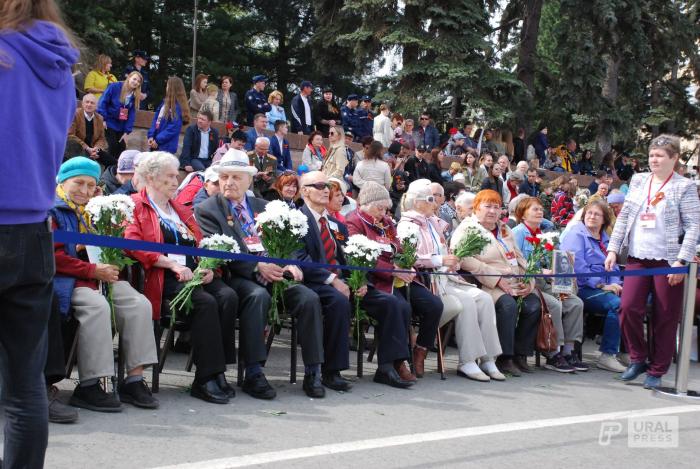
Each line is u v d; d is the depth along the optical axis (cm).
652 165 659
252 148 1185
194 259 558
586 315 802
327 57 2319
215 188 682
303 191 636
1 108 237
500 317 686
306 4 3072
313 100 3088
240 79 3100
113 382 471
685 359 639
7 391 259
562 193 1330
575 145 2177
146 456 390
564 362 726
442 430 480
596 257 795
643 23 2202
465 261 703
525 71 2233
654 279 660
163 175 552
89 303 467
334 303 575
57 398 448
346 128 1572
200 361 509
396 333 609
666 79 2666
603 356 758
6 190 239
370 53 2153
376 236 661
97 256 494
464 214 789
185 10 3016
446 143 1798
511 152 1912
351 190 1194
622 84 2253
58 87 254
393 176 1195
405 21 2067
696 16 2680
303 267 589
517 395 606
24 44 242
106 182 791
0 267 242
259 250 568
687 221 644
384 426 482
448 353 773
